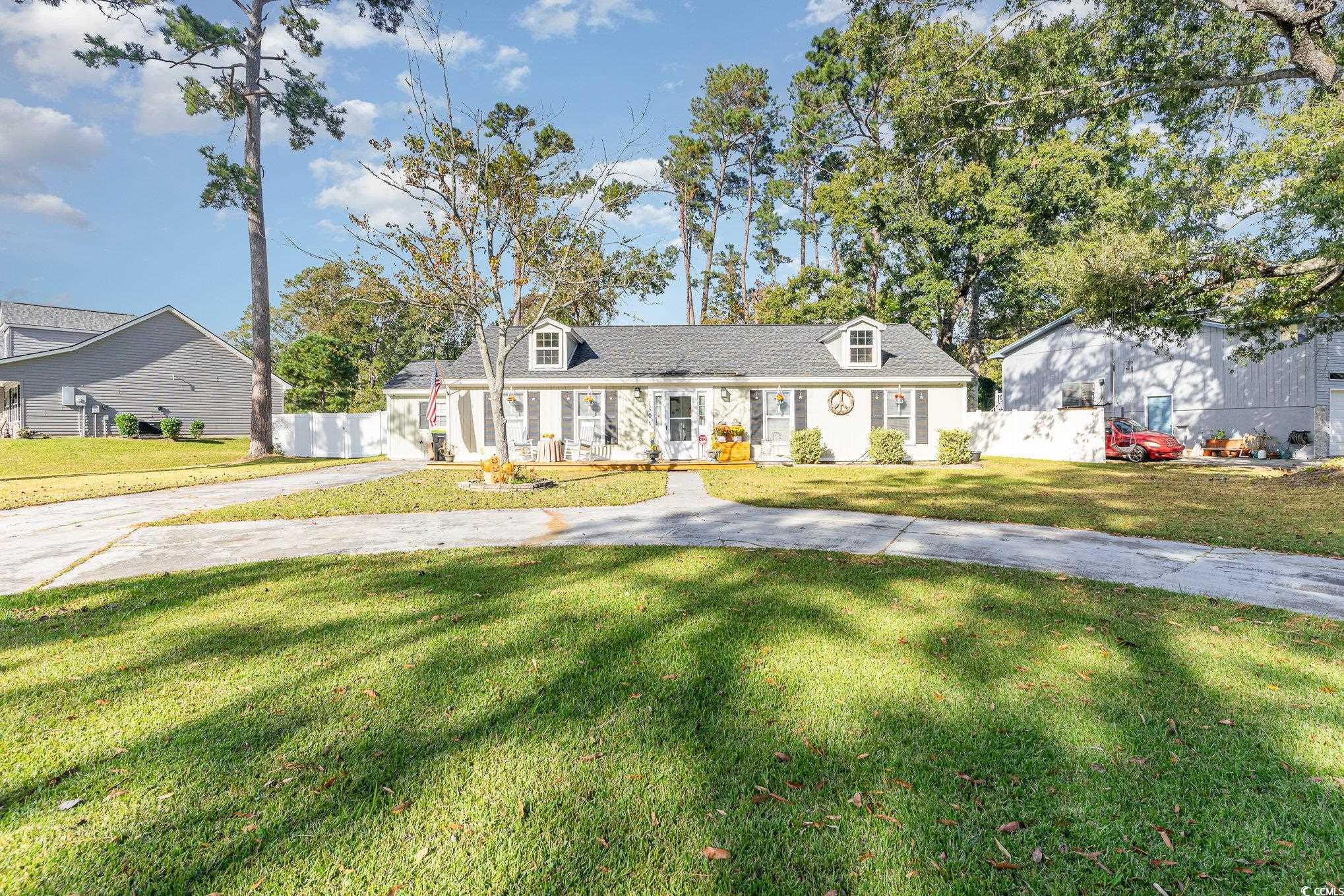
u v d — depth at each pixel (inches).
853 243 1273.4
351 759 104.1
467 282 531.5
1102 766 101.4
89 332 1143.6
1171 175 558.6
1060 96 488.4
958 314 1205.1
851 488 498.3
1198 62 474.6
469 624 171.6
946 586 207.8
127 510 397.4
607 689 130.5
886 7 503.5
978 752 105.7
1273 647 152.2
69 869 79.4
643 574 225.8
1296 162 480.1
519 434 761.6
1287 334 603.5
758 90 1428.4
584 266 538.9
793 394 752.3
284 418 930.1
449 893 75.7
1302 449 783.7
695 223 1549.0
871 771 100.2
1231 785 96.3
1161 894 75.0
